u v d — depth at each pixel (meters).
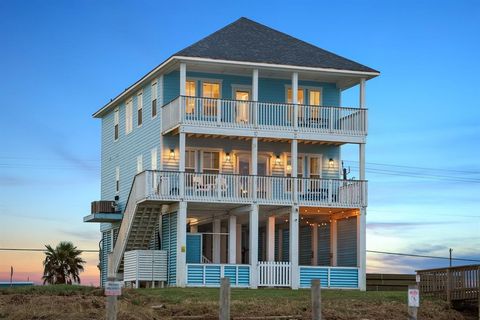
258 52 42.19
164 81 42.94
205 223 45.69
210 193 40.56
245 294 33.59
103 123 53.78
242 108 41.62
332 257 44.72
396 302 32.41
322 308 29.98
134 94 47.56
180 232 39.94
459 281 33.06
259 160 44.28
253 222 40.91
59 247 56.19
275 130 41.75
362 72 42.94
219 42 42.34
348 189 42.62
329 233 45.53
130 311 27.39
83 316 26.28
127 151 48.31
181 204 40.09
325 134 42.56
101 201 48.50
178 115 40.41
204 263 40.69
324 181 42.59
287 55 42.69
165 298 30.70
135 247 43.41
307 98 45.12
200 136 42.06
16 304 28.45
